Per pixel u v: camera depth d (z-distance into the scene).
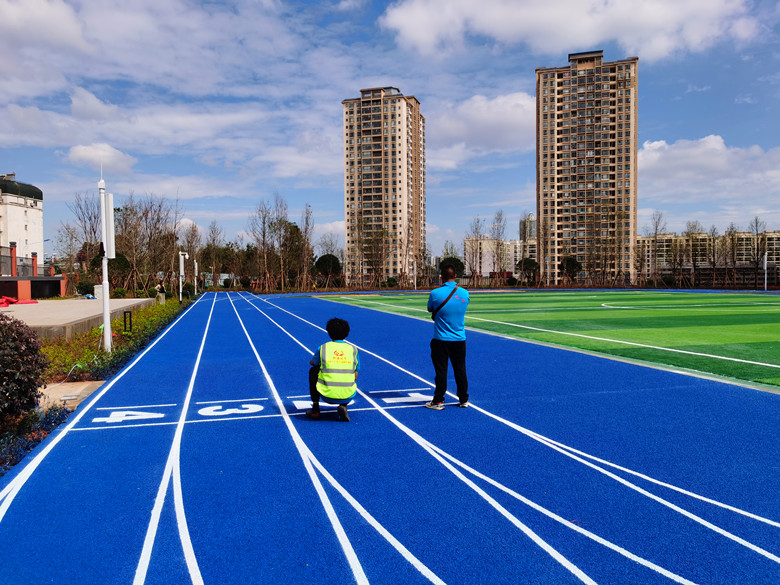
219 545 3.29
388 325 18.03
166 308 23.77
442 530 3.46
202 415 6.38
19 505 3.89
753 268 74.38
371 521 3.59
